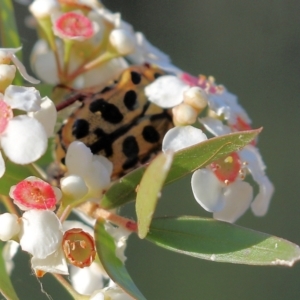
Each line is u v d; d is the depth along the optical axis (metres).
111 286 0.16
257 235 0.15
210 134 0.17
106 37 0.18
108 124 0.16
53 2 0.17
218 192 0.16
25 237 0.15
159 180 0.15
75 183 0.16
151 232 0.16
